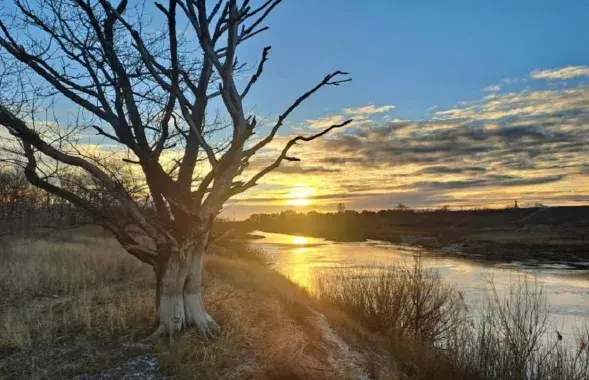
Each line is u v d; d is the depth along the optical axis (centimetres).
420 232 8838
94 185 683
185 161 672
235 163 627
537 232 7156
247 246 3189
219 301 829
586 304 1867
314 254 4200
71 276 1166
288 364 604
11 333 655
